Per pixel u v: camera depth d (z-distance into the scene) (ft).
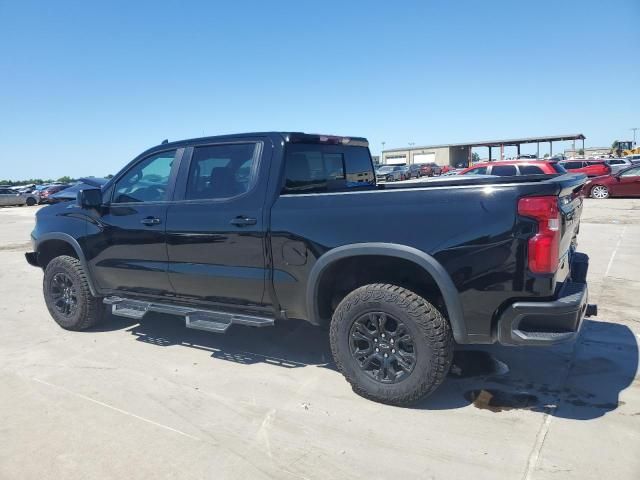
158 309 15.87
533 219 10.48
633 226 42.98
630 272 25.75
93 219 17.25
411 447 10.48
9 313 21.56
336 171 16.37
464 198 11.06
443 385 13.33
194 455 10.38
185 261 15.12
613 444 10.36
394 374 12.05
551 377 13.60
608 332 16.84
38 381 14.21
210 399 12.87
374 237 11.91
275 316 14.05
